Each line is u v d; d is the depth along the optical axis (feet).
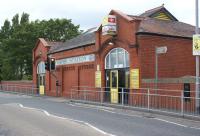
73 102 94.99
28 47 188.75
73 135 42.01
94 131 44.80
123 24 86.99
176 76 87.15
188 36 90.12
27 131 45.11
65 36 191.42
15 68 199.00
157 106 69.05
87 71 104.01
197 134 42.96
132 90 82.53
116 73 90.94
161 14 107.45
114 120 55.93
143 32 82.38
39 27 191.11
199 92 61.82
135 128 47.39
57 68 122.93
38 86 140.77
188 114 59.26
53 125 50.29
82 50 106.22
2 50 204.74
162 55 85.05
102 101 84.89
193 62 90.94
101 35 95.35
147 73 82.43
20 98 113.19
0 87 177.99
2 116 61.57
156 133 43.45
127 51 86.12
